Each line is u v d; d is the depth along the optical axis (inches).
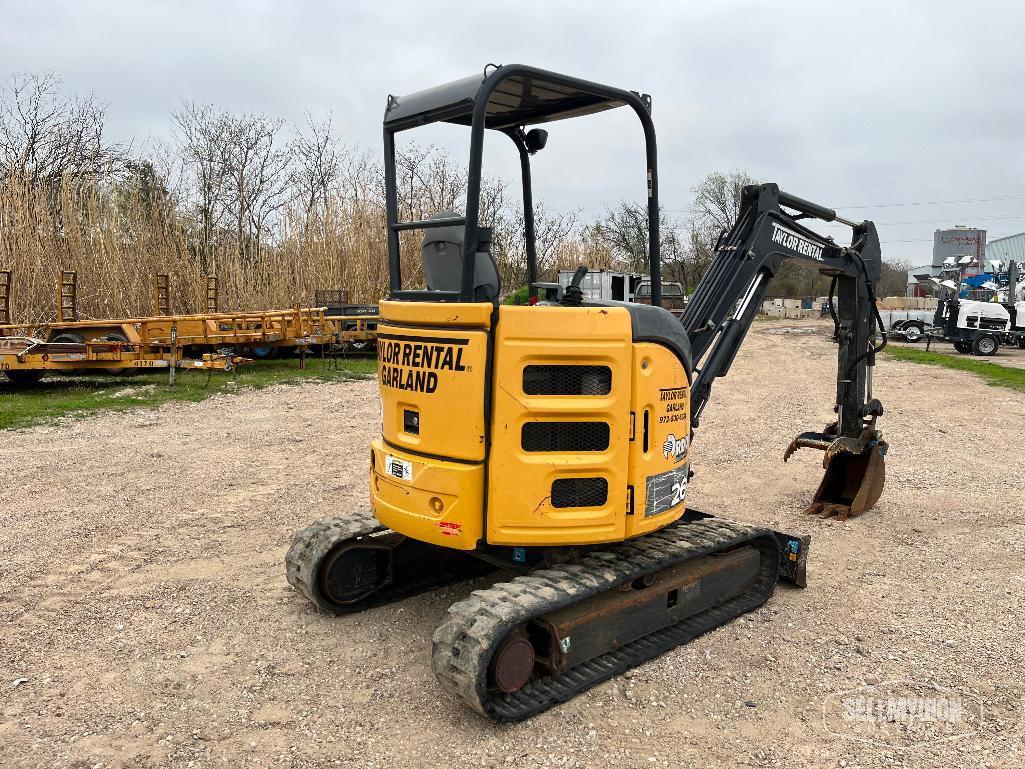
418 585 207.3
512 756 138.2
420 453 160.6
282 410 477.4
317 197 959.0
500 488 152.4
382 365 170.6
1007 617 195.9
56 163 960.9
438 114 156.3
